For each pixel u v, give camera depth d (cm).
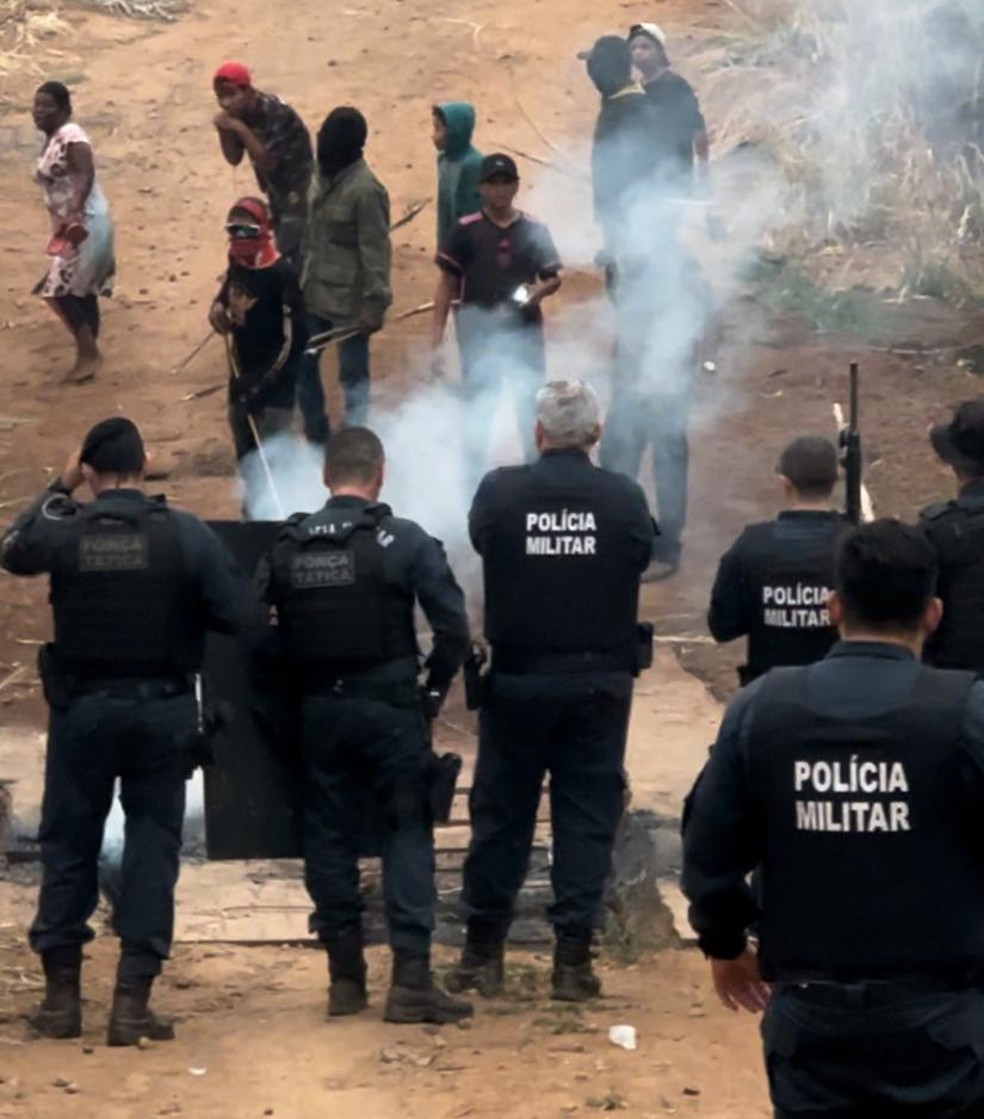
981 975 1614
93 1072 2464
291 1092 2402
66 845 2598
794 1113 1639
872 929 1599
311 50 7538
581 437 2691
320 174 4406
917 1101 1600
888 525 1661
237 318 4178
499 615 2681
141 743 2556
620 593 2680
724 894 1664
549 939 3147
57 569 2548
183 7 7975
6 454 5059
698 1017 2688
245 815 2686
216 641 2666
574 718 2681
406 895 2636
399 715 2602
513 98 7125
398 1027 2617
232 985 2842
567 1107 2353
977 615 2630
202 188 6725
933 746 1595
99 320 5691
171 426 5250
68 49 7650
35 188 6825
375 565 2577
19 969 2877
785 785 1622
